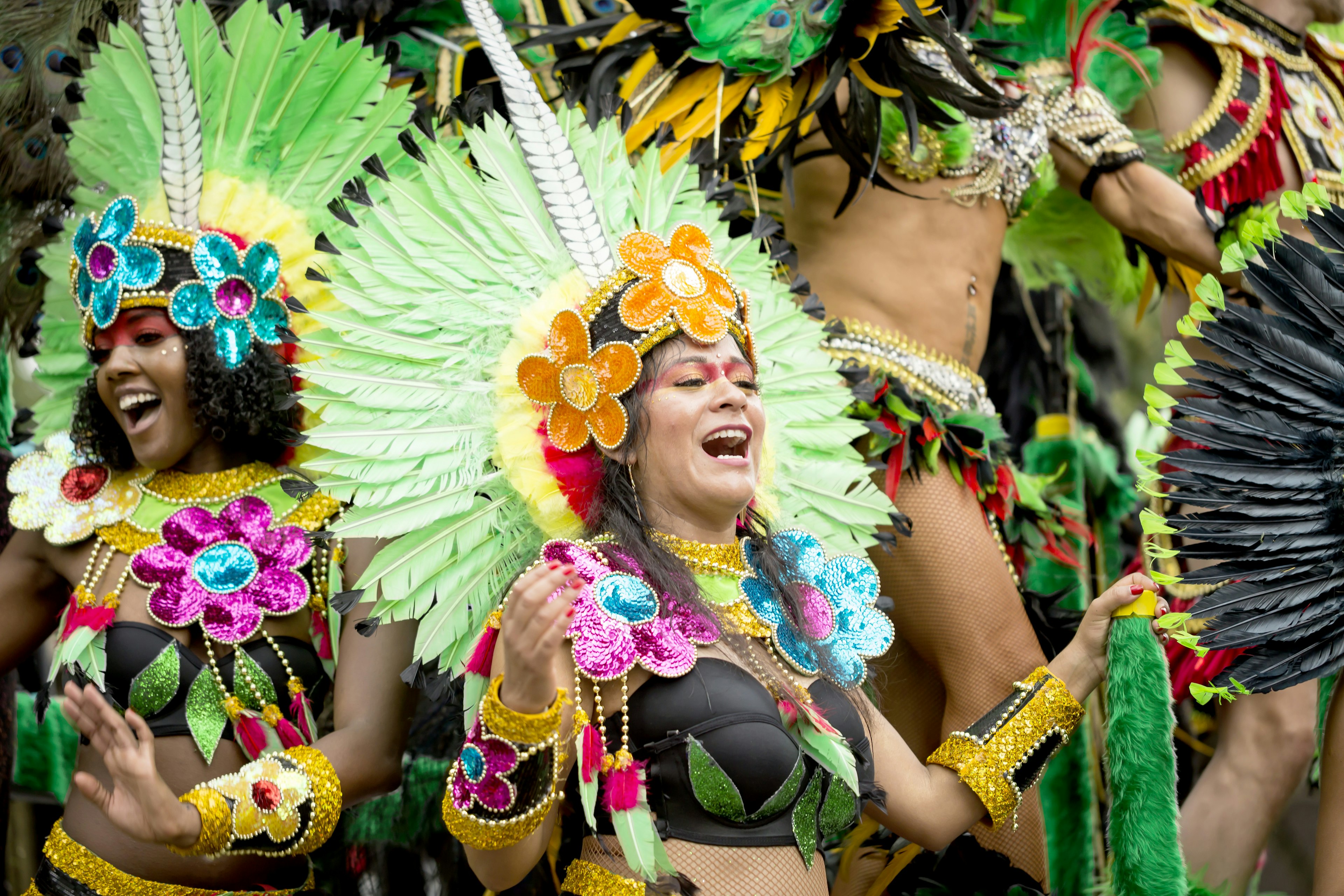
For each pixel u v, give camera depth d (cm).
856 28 496
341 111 470
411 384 414
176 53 450
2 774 543
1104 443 746
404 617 400
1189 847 562
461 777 344
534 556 407
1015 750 423
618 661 357
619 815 350
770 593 398
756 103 511
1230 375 407
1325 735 409
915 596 497
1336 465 394
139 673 418
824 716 384
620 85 525
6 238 538
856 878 509
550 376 404
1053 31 591
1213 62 614
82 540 443
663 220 459
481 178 437
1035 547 574
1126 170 568
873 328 516
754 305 470
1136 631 428
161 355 434
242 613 422
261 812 384
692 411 385
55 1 543
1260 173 604
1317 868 402
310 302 456
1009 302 757
